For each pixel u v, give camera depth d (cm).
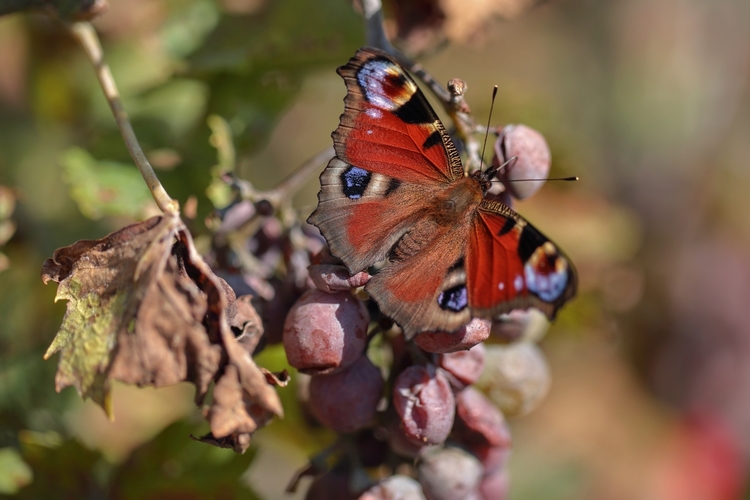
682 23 87
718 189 83
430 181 42
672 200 83
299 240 44
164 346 40
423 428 42
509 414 45
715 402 78
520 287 41
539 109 52
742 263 80
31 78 51
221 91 48
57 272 40
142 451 46
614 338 54
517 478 65
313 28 48
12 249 48
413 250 42
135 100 49
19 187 52
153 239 40
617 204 82
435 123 42
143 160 41
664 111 85
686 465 76
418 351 42
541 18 89
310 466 43
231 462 46
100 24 51
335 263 42
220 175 47
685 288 79
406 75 42
